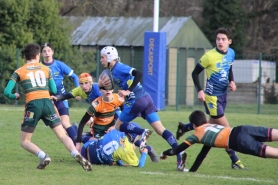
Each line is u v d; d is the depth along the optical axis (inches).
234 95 3324.3
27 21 2903.5
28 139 967.0
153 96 2554.1
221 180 911.7
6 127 1696.6
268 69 3452.3
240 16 4271.7
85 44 3297.2
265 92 3186.5
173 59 3134.8
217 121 1101.7
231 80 1120.2
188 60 3196.4
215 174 990.4
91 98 1139.9
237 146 911.7
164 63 2573.8
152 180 888.9
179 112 2458.2
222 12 4220.0
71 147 941.8
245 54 4303.6
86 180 872.9
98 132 1112.2
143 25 3346.5
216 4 4239.7
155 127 1069.1
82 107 2787.9
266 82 3253.0
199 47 3272.6
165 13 5027.1
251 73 3405.5
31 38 2854.3
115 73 1048.2
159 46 2534.5
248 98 3277.6
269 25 4837.6
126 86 1050.1
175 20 3282.5
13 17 2837.1
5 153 1190.3
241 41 4296.3
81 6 4047.7
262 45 4680.1
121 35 3289.9
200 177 937.5
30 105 946.7
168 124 1903.3
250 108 2881.4
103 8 4448.8
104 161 1047.0
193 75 1090.1
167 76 3097.9
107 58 1047.0
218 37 1079.0
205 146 979.9
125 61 3211.1
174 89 3115.2
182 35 3189.0
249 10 4758.9
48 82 978.7
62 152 1240.8
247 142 906.1
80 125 1074.1
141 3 4790.8
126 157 1036.5
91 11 4468.5
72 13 4439.0
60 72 1282.0
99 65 2903.5
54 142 1406.3
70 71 1289.4
